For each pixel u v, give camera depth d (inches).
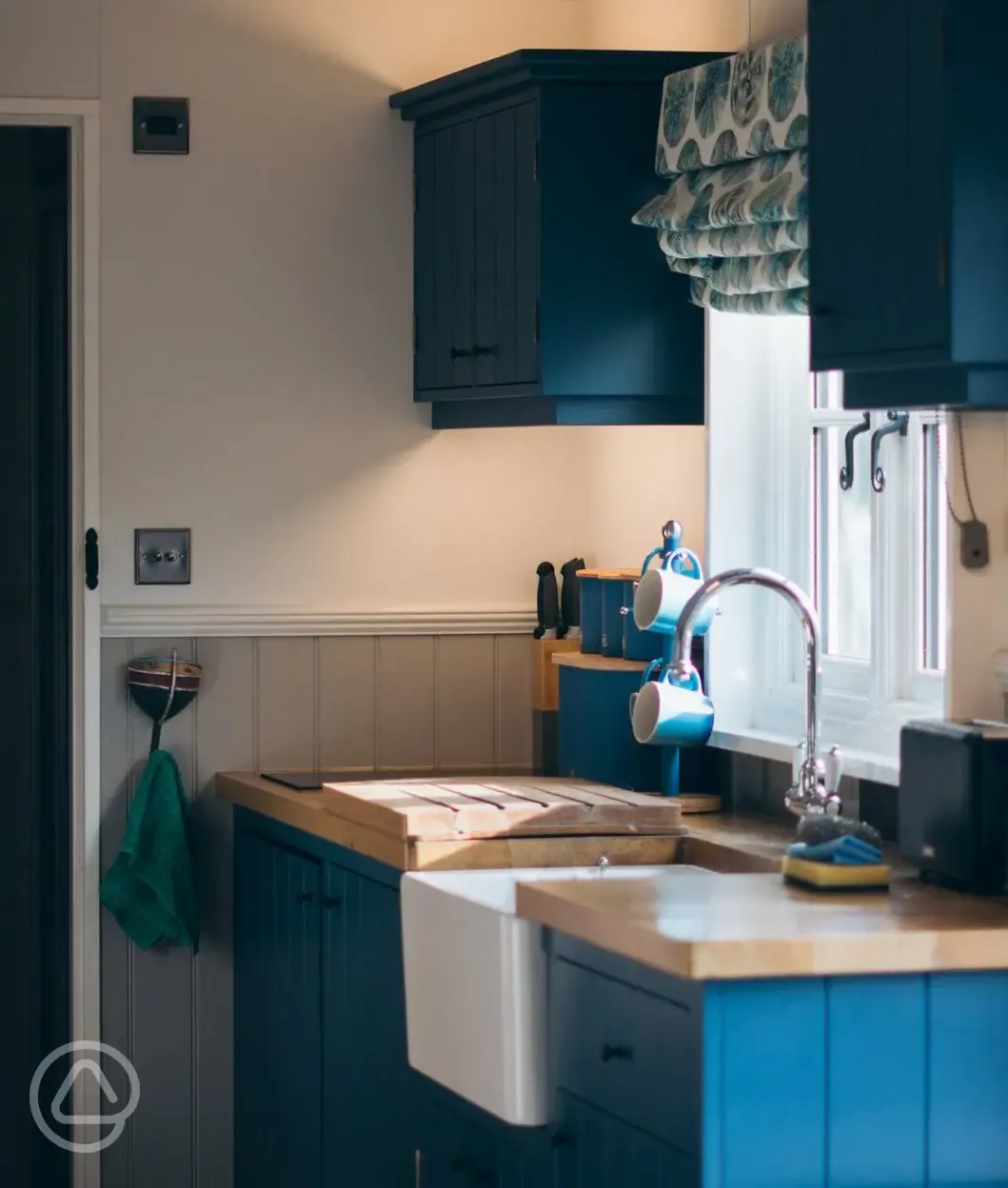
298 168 162.1
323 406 163.0
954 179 97.9
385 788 135.8
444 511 165.5
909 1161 90.7
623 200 145.7
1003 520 109.5
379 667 164.7
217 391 161.3
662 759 140.6
